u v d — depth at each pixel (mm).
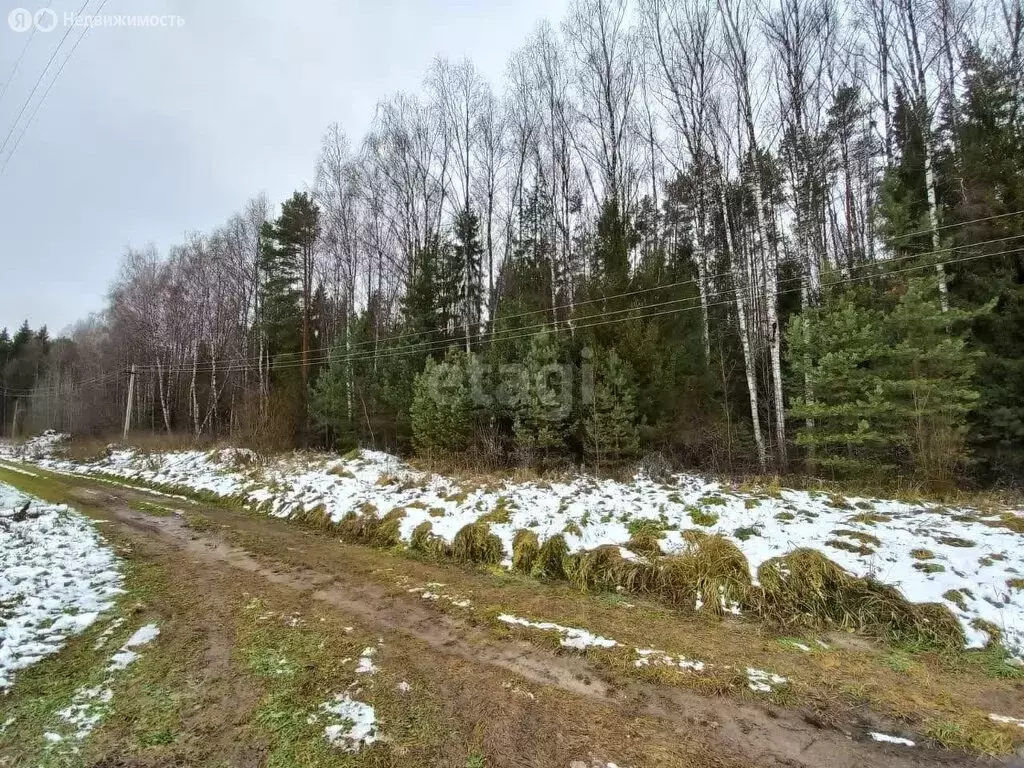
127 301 34219
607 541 6543
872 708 3426
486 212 20062
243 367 26094
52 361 50500
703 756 2904
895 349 9023
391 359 17391
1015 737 3088
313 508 9742
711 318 16672
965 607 4520
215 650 4191
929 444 8641
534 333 12984
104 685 3635
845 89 16031
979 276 10016
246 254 28906
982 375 9719
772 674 3875
